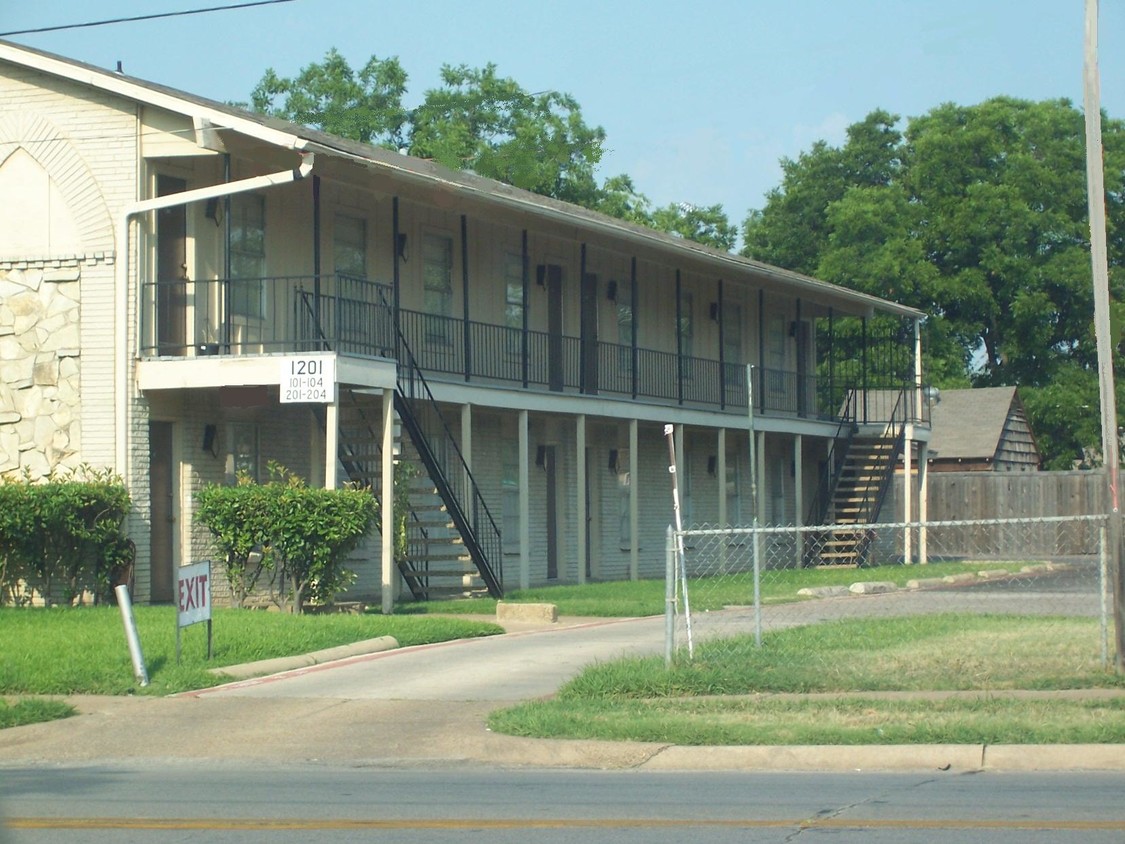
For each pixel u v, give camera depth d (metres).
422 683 14.40
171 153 21.25
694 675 13.59
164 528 21.92
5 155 21.84
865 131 62.03
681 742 11.32
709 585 26.92
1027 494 42.31
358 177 22.66
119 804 9.66
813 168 62.47
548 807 9.39
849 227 56.47
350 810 9.36
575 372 30.03
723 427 32.31
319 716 12.86
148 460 21.33
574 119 54.53
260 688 14.26
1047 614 19.72
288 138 19.97
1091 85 13.57
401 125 54.12
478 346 27.48
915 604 22.14
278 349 23.30
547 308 29.58
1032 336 55.16
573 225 26.69
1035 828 8.54
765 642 15.99
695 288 34.56
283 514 19.59
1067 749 10.77
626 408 29.09
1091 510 41.56
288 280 23.62
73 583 20.52
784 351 38.62
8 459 21.52
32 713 12.87
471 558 23.89
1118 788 9.88
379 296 23.45
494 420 28.00
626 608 21.56
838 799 9.54
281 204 23.59
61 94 21.64
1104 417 13.71
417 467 23.45
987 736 11.07
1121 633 13.61
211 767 11.20
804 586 26.23
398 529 22.48
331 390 20.14
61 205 21.56
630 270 31.77
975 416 48.09
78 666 14.68
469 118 53.62
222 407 22.22
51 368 21.41
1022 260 54.47
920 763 10.83
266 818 9.13
